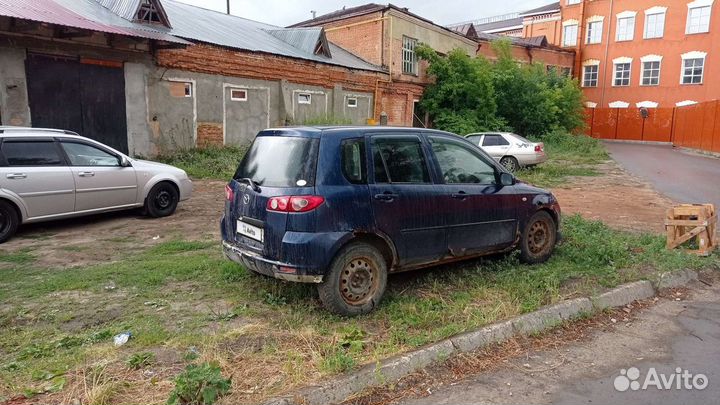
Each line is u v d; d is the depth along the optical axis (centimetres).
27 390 326
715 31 3609
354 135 480
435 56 2627
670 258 638
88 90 1316
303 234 436
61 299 495
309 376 355
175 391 316
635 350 429
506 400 349
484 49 3862
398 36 2498
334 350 394
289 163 462
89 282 536
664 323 487
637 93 4112
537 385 371
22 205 728
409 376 375
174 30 1581
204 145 1625
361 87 2300
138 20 1487
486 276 576
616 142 4016
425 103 2683
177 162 1476
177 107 1534
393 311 476
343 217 451
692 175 1725
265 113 1828
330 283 450
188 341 400
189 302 490
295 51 2025
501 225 586
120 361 371
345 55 2458
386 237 480
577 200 1194
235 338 409
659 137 3944
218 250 685
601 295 522
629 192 1327
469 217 549
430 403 345
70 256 653
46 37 1205
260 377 352
